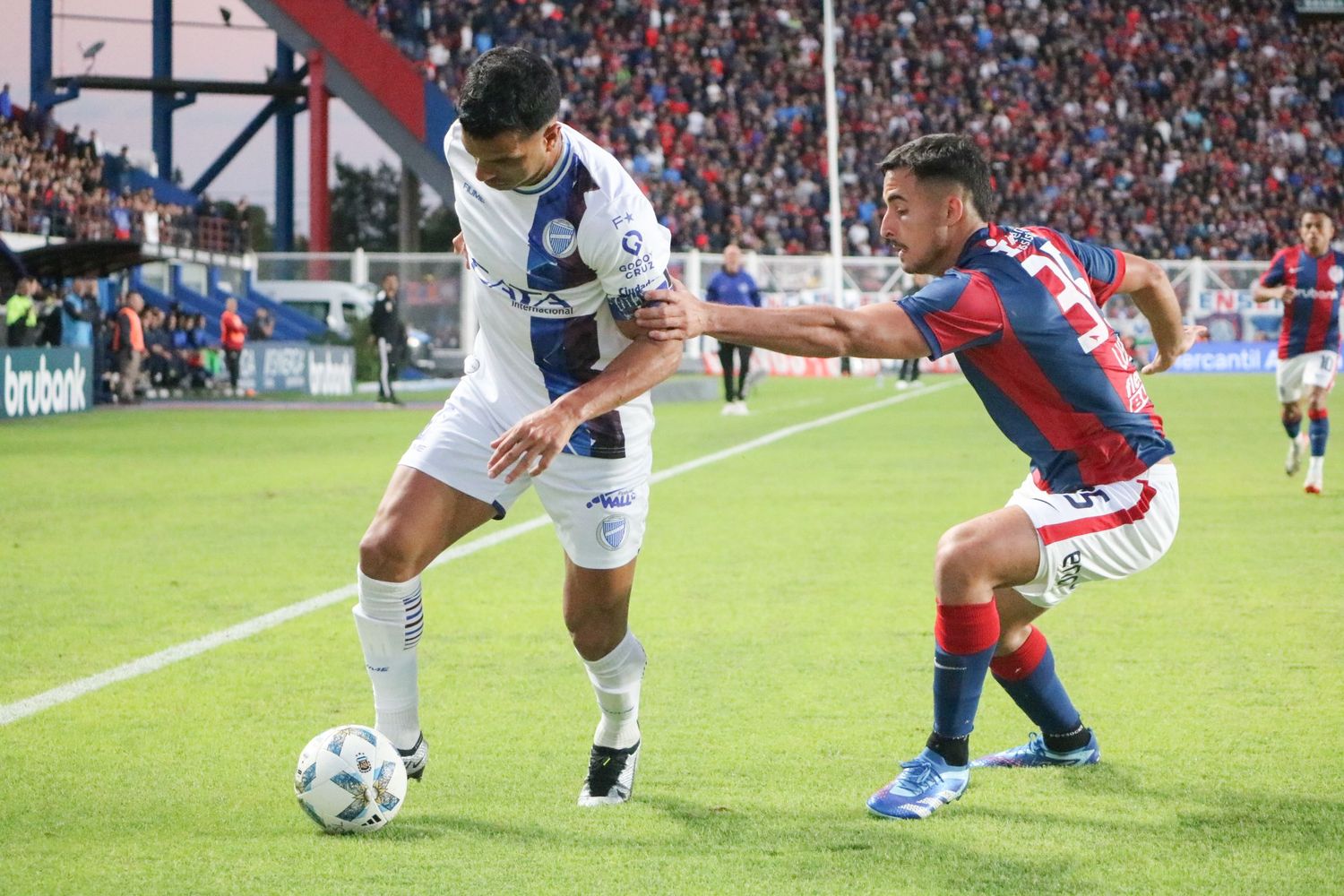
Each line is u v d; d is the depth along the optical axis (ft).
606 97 345.10
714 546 76.74
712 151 339.57
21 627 56.49
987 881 29.58
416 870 30.30
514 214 33.42
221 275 290.56
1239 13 389.60
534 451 31.24
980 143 350.84
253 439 145.48
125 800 35.50
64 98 343.46
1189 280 309.63
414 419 177.27
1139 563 35.58
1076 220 345.10
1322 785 36.32
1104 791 36.04
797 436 144.87
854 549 75.31
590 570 35.60
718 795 35.94
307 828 33.30
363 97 336.49
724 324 31.12
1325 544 75.72
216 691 46.62
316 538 79.56
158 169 372.38
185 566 70.64
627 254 33.30
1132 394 35.37
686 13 357.82
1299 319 101.81
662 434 149.18
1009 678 37.19
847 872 30.14
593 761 36.04
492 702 45.55
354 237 622.54
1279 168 364.79
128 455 127.75
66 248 197.36
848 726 42.42
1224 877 29.73
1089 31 376.89
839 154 343.87
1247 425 155.94
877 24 366.02
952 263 35.24
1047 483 35.88
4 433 151.64
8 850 31.65
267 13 331.36
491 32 346.74
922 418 168.86
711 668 49.90
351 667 50.06
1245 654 51.37
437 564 71.92
